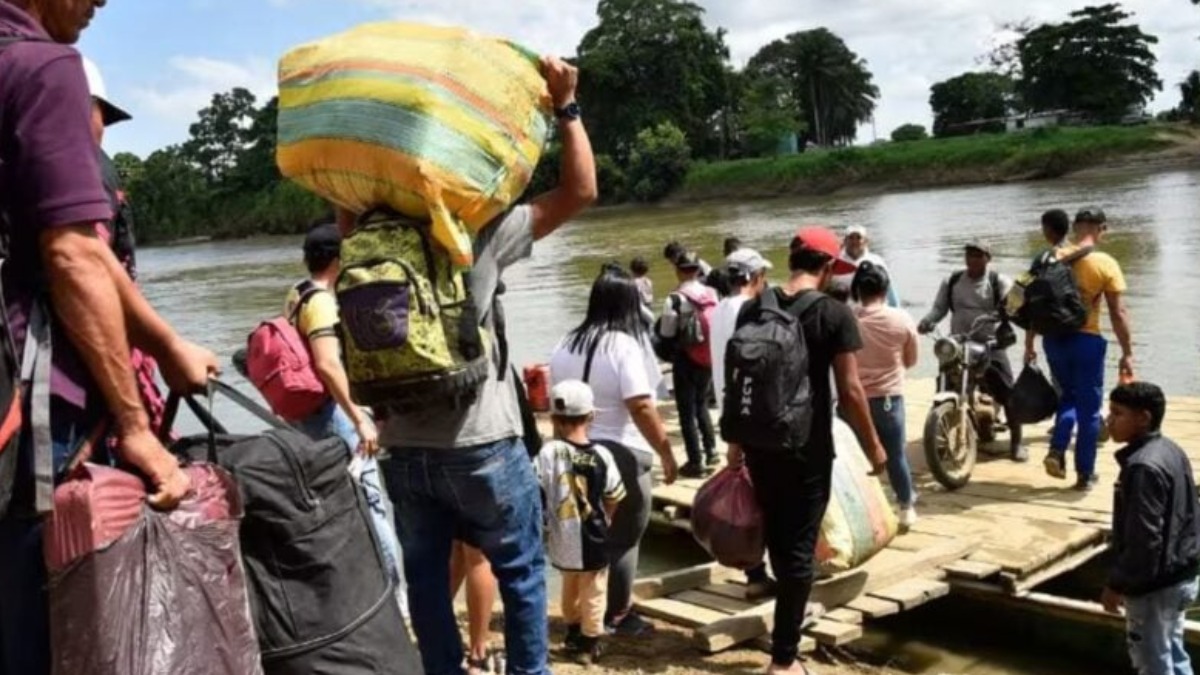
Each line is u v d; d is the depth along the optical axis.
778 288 5.25
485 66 3.03
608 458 5.21
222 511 2.29
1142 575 4.83
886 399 6.96
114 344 2.14
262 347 4.92
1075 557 6.71
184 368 2.42
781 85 108.81
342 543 2.55
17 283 2.11
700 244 41.28
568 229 60.62
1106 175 69.81
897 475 7.07
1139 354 14.59
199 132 117.00
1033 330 7.94
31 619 2.18
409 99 2.91
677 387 8.69
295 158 3.07
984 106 111.50
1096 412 7.73
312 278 5.03
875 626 6.49
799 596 5.12
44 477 2.07
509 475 3.33
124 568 2.11
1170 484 4.80
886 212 53.81
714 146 102.69
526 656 3.41
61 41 2.34
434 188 2.89
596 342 5.34
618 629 5.75
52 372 2.15
